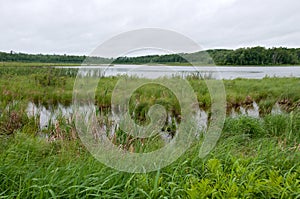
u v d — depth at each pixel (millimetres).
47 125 5742
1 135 4324
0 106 6762
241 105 8695
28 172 2551
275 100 8664
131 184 2461
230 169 2715
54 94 8953
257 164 2807
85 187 2223
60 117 5785
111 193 2283
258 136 4801
